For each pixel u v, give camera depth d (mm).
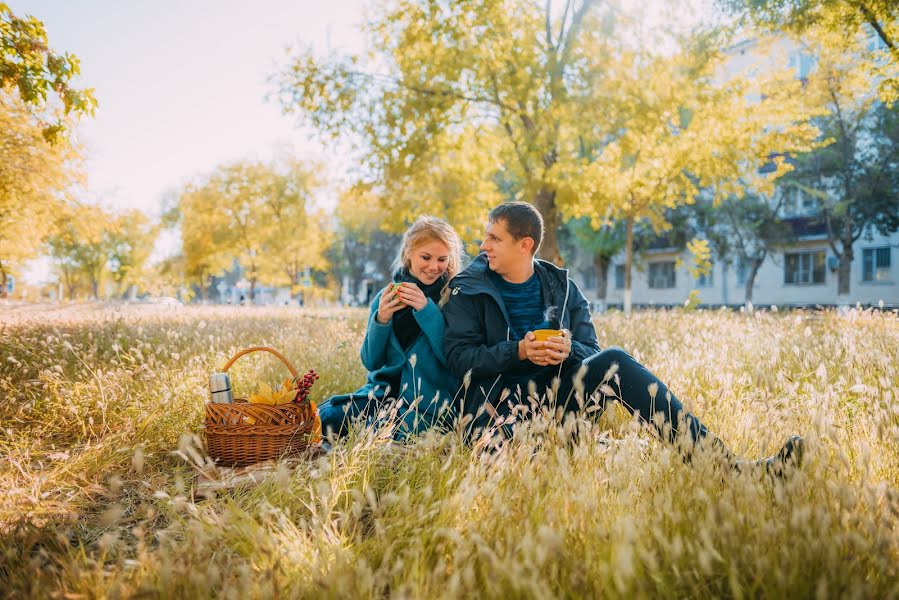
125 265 54625
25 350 4973
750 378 3754
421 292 3164
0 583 1751
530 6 15711
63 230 19844
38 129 14086
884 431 2223
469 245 17641
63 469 2748
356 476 2412
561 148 15844
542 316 3305
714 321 7660
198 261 38656
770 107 16203
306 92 15781
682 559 1554
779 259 31594
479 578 1630
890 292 28031
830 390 2887
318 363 5051
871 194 25141
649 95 14625
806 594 1411
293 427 2832
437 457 2400
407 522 1892
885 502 1685
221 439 2822
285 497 2248
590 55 14742
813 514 1613
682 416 2398
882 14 12359
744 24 13898
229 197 36250
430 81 15898
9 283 46156
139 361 5008
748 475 1889
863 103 23391
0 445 3125
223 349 5613
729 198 29312
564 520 1779
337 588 1479
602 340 6270
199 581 1493
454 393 3234
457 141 16875
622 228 31609
